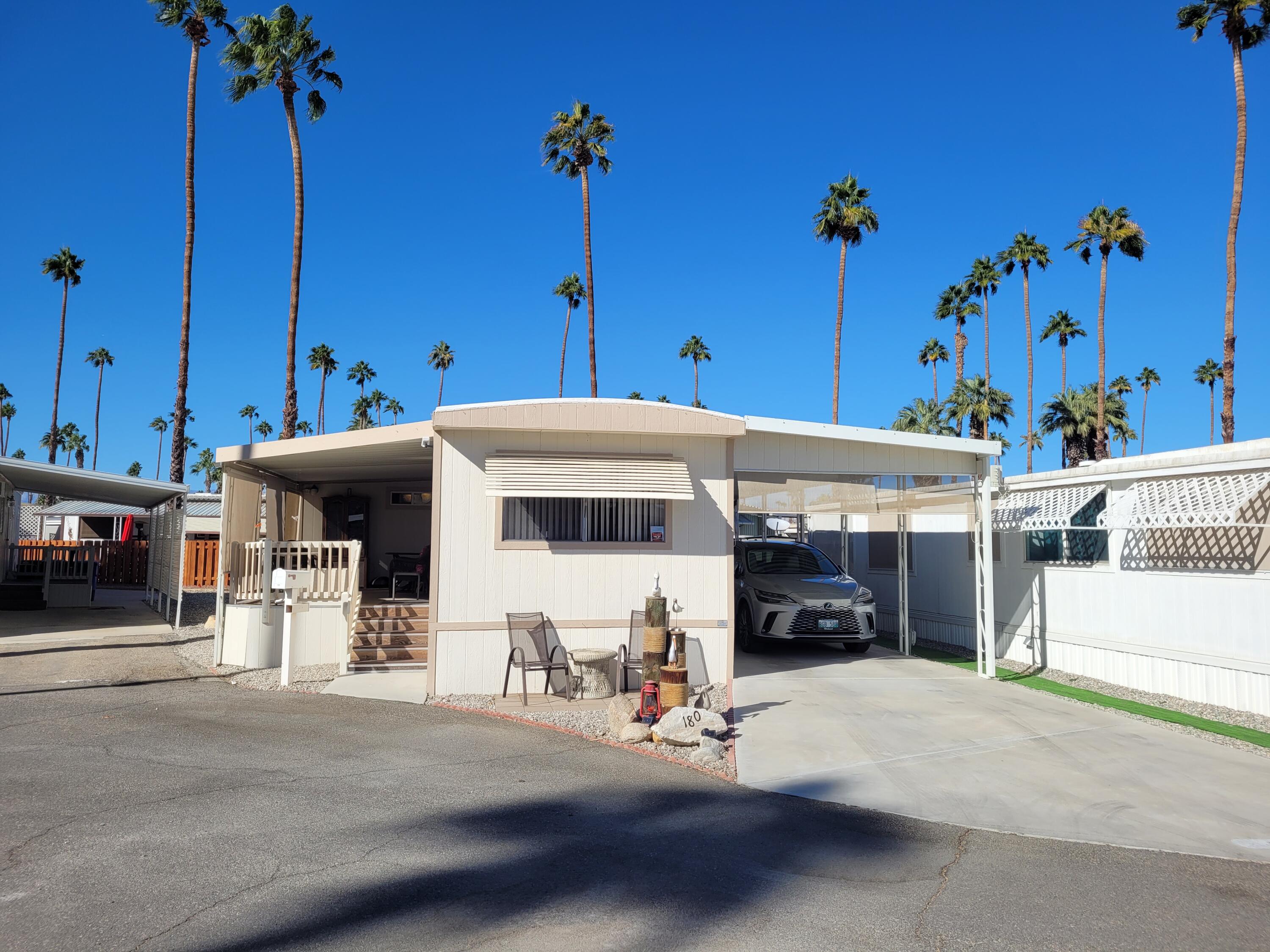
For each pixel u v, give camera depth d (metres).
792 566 15.06
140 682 10.70
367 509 17.69
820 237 35.31
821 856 5.32
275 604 12.12
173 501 17.89
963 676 12.12
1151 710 9.90
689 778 7.04
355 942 3.88
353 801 6.03
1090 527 11.38
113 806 5.74
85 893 4.32
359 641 12.04
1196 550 10.31
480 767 7.09
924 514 13.24
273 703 9.50
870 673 12.13
